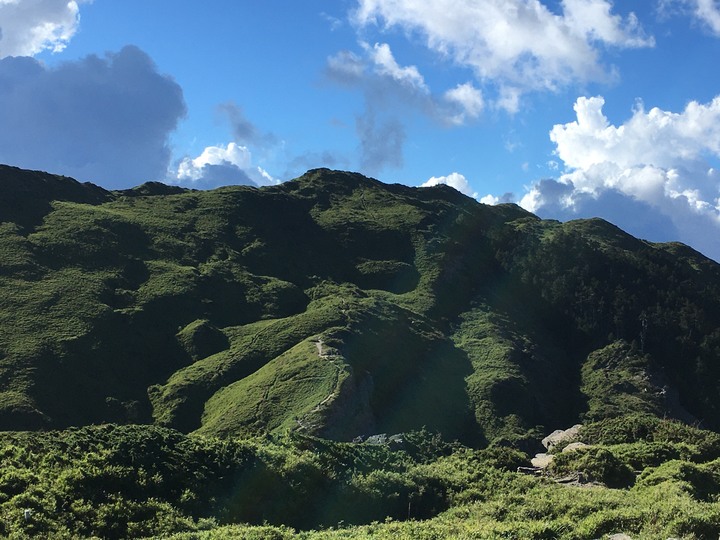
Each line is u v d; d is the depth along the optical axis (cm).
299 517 1842
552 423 7094
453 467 2314
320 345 6500
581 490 1948
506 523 1520
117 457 1750
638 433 2944
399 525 1577
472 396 6900
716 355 8569
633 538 1266
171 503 1688
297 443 2197
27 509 1431
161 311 7388
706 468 2172
